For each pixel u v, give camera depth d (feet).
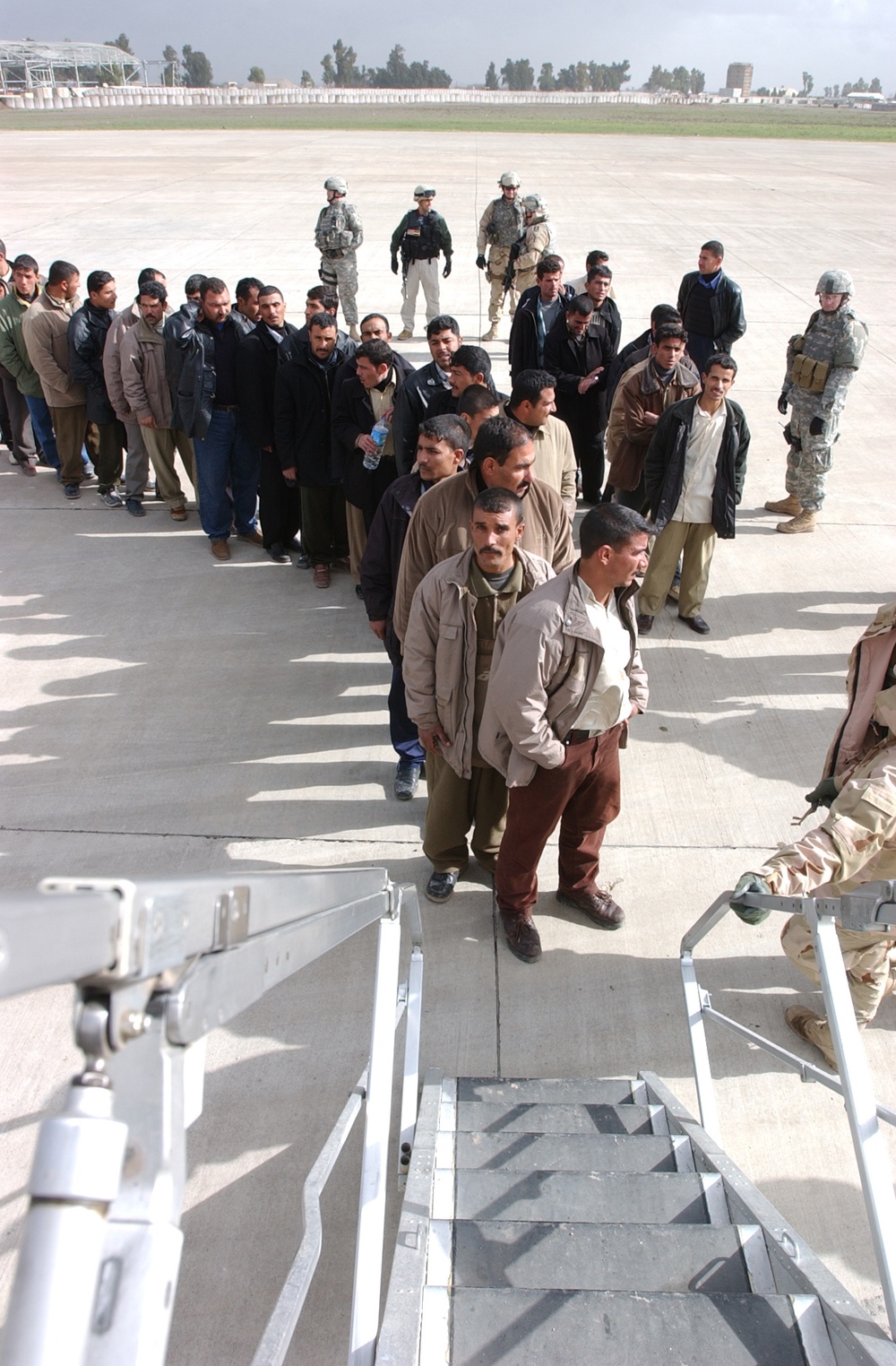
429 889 12.29
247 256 48.65
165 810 13.82
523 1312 5.50
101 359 22.33
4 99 284.41
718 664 17.33
